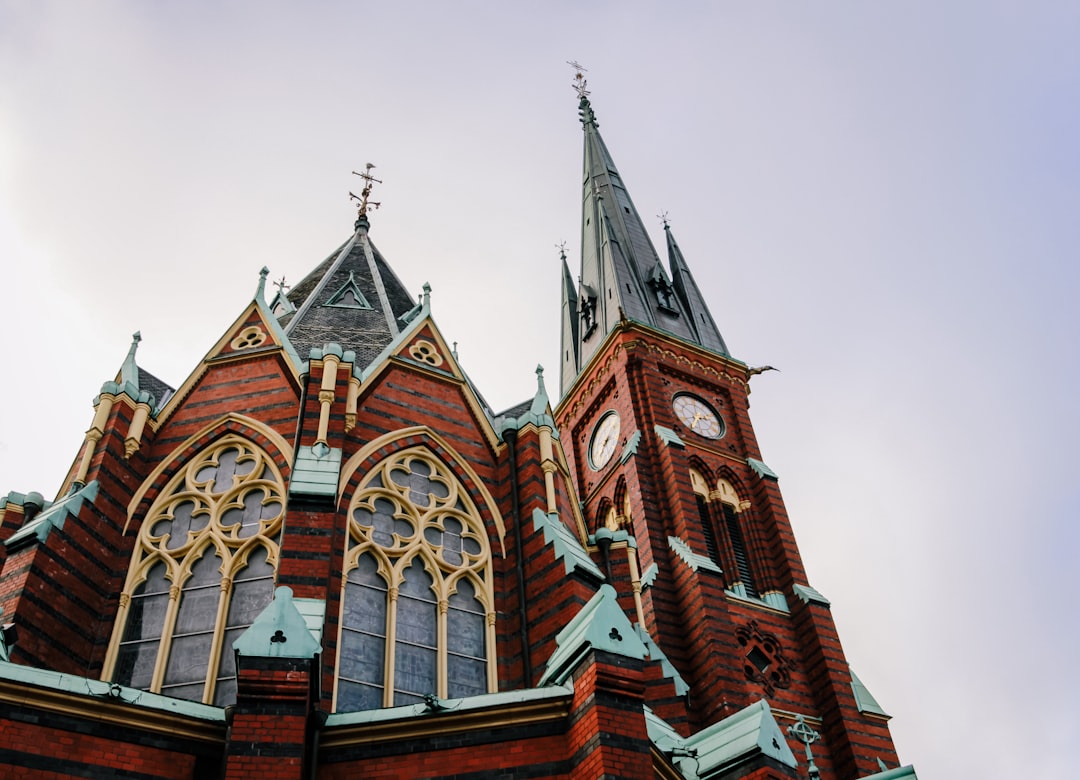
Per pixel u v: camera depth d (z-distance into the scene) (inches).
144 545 826.8
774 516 2038.6
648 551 1887.3
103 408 877.8
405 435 942.4
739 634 1774.1
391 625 805.2
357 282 1243.8
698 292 2746.1
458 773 617.9
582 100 3570.4
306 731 600.1
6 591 725.3
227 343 1006.4
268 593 786.8
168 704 616.7
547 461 972.6
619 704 613.3
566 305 2815.0
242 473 882.8
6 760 557.6
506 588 884.0
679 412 2235.5
